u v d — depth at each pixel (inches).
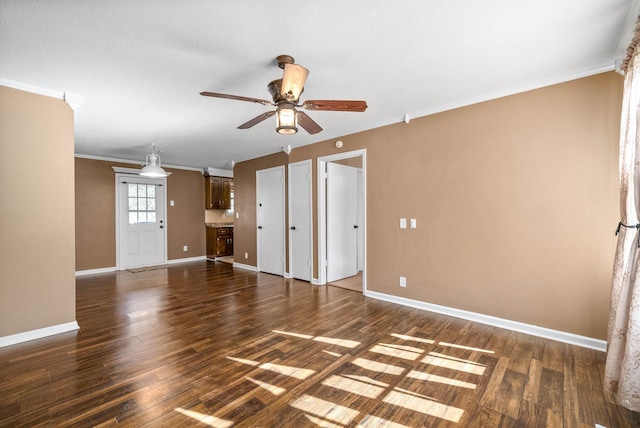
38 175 108.0
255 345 101.1
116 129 157.6
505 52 86.7
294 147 198.2
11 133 102.3
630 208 76.6
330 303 146.6
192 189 283.1
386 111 135.6
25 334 105.0
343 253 199.0
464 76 101.8
